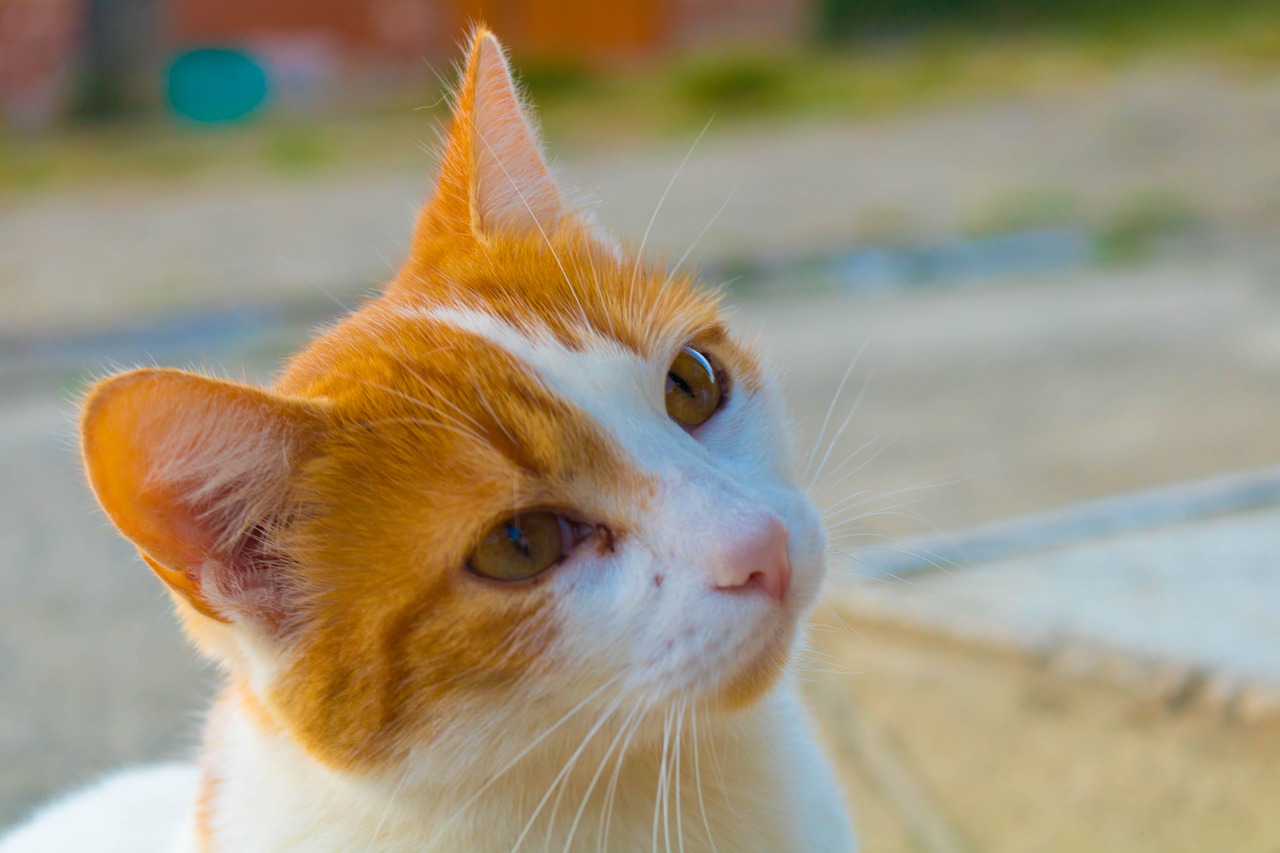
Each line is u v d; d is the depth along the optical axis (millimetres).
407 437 458
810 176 2027
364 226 1832
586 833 474
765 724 490
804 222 1709
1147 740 598
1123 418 944
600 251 515
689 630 455
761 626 458
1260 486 733
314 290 1492
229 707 497
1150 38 3186
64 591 785
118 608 758
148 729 651
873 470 867
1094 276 1424
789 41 3811
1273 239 1500
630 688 458
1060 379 1056
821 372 1120
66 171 2492
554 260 500
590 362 475
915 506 794
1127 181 1837
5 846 537
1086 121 2307
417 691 453
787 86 2908
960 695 629
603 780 473
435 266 505
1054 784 585
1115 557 678
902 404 1016
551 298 489
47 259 1779
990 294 1387
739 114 2699
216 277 1588
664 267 535
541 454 459
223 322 1398
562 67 3197
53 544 858
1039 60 3055
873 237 1623
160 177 2375
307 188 2180
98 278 1637
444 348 470
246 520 458
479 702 454
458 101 517
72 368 1283
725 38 3846
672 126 2598
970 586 665
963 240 1596
